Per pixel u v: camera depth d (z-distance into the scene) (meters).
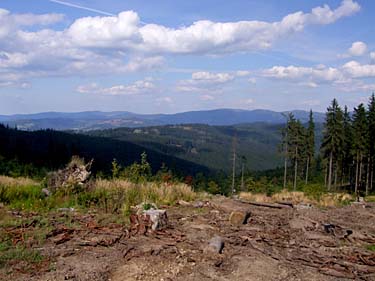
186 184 15.17
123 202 10.18
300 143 49.72
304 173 57.41
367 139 42.50
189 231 8.17
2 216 8.24
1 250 6.03
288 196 18.72
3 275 5.14
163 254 6.43
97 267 5.67
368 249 8.09
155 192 12.23
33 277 5.14
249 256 6.70
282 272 6.04
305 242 8.21
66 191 10.82
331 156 44.34
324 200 17.34
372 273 6.40
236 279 5.60
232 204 12.16
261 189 29.86
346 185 51.97
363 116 44.03
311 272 6.16
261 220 10.16
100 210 9.68
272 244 7.78
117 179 13.36
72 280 5.14
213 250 6.68
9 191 10.25
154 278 5.43
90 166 12.49
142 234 7.63
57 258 5.96
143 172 14.71
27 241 6.61
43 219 8.19
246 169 66.38
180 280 5.41
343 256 7.33
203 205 11.63
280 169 73.44
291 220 10.30
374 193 43.38
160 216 8.26
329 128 44.28
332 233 9.27
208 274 5.70
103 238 7.12
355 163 47.94
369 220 11.78
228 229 8.71
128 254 6.33
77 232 7.46
